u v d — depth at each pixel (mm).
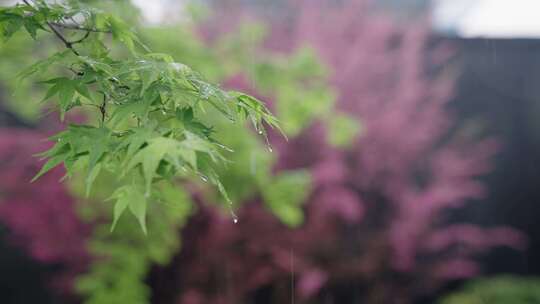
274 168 6078
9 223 5684
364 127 6488
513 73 8062
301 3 7660
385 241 6539
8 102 6078
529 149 8008
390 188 6773
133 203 1332
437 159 7059
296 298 6340
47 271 6797
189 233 5773
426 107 7266
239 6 7008
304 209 6289
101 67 1463
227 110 1446
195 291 6020
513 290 6863
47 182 5258
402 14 8820
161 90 1373
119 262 4543
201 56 4328
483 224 7883
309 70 4504
